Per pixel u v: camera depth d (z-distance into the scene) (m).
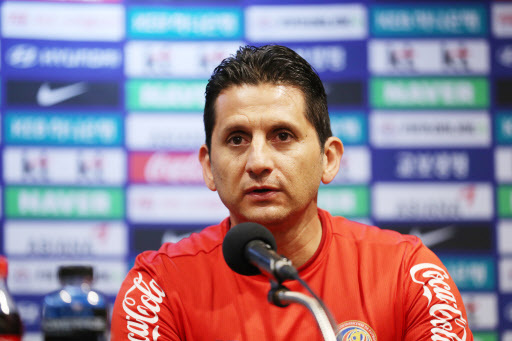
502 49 4.04
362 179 3.99
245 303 1.73
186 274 1.80
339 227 1.92
